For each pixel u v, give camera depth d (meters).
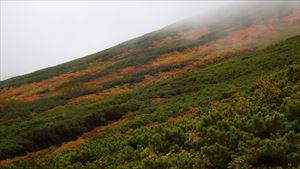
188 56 86.00
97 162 18.42
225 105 22.81
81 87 69.88
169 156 15.89
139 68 83.50
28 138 39.94
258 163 12.92
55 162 20.75
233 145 14.70
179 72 72.25
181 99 43.56
